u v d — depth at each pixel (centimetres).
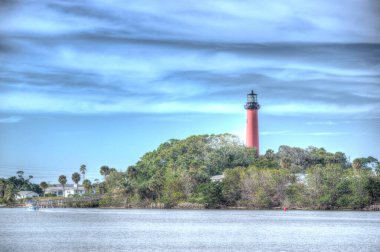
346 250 12438
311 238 14525
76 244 13525
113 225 18562
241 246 13088
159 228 17412
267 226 17725
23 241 14150
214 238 14625
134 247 12988
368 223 18562
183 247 12950
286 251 12331
